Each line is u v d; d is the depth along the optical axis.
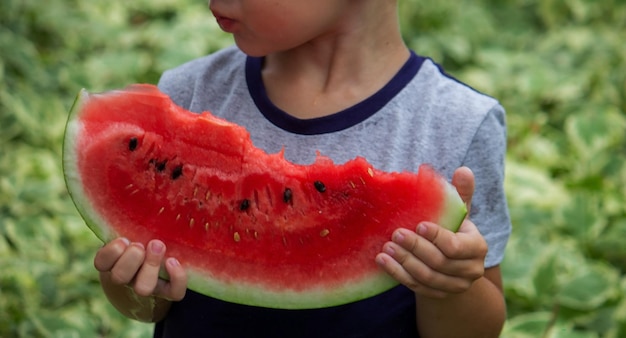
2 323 2.84
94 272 3.18
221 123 1.58
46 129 4.04
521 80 4.64
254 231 1.56
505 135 1.76
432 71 1.75
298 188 1.56
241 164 1.58
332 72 1.71
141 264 1.38
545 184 3.71
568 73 4.83
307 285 1.53
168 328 1.81
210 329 1.73
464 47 5.19
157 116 1.58
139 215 1.54
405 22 5.40
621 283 3.18
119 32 4.97
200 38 4.80
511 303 3.16
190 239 1.55
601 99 4.62
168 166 1.57
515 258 3.22
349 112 1.67
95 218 1.53
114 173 1.54
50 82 4.43
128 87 1.59
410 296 1.72
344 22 1.68
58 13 4.97
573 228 3.51
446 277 1.41
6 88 4.08
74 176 1.53
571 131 4.13
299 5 1.59
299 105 1.71
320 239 1.54
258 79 1.75
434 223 1.45
